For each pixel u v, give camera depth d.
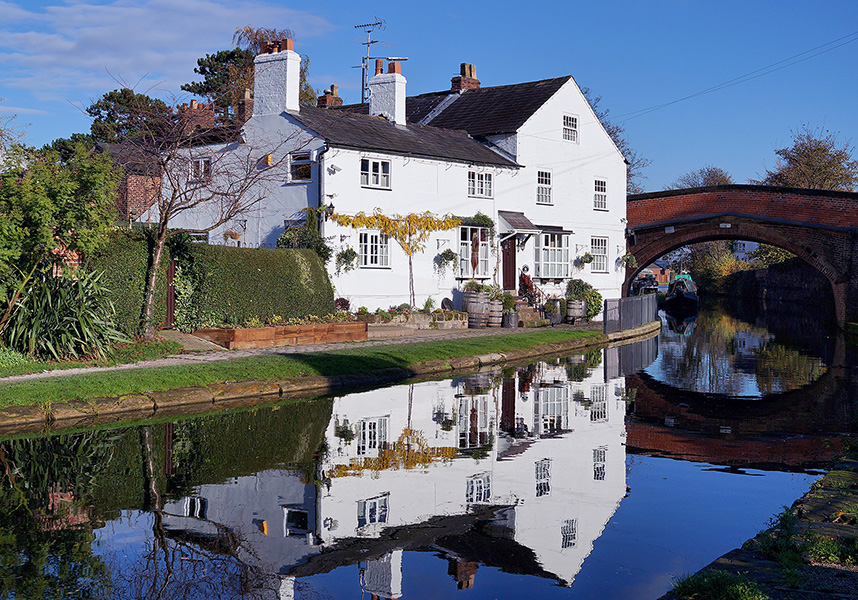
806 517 8.83
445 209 33.72
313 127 29.20
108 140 46.78
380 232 30.86
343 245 29.28
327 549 8.36
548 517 9.53
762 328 43.66
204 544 8.43
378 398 17.83
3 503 9.77
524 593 7.22
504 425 15.23
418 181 32.38
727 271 88.31
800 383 21.88
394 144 31.53
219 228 31.83
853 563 7.24
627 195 46.72
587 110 42.12
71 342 17.83
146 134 29.64
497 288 35.31
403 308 31.11
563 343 29.97
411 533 8.88
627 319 36.66
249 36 44.47
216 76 51.56
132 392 15.88
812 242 43.12
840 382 22.12
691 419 16.23
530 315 35.94
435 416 15.90
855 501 9.45
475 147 37.00
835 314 44.84
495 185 36.41
